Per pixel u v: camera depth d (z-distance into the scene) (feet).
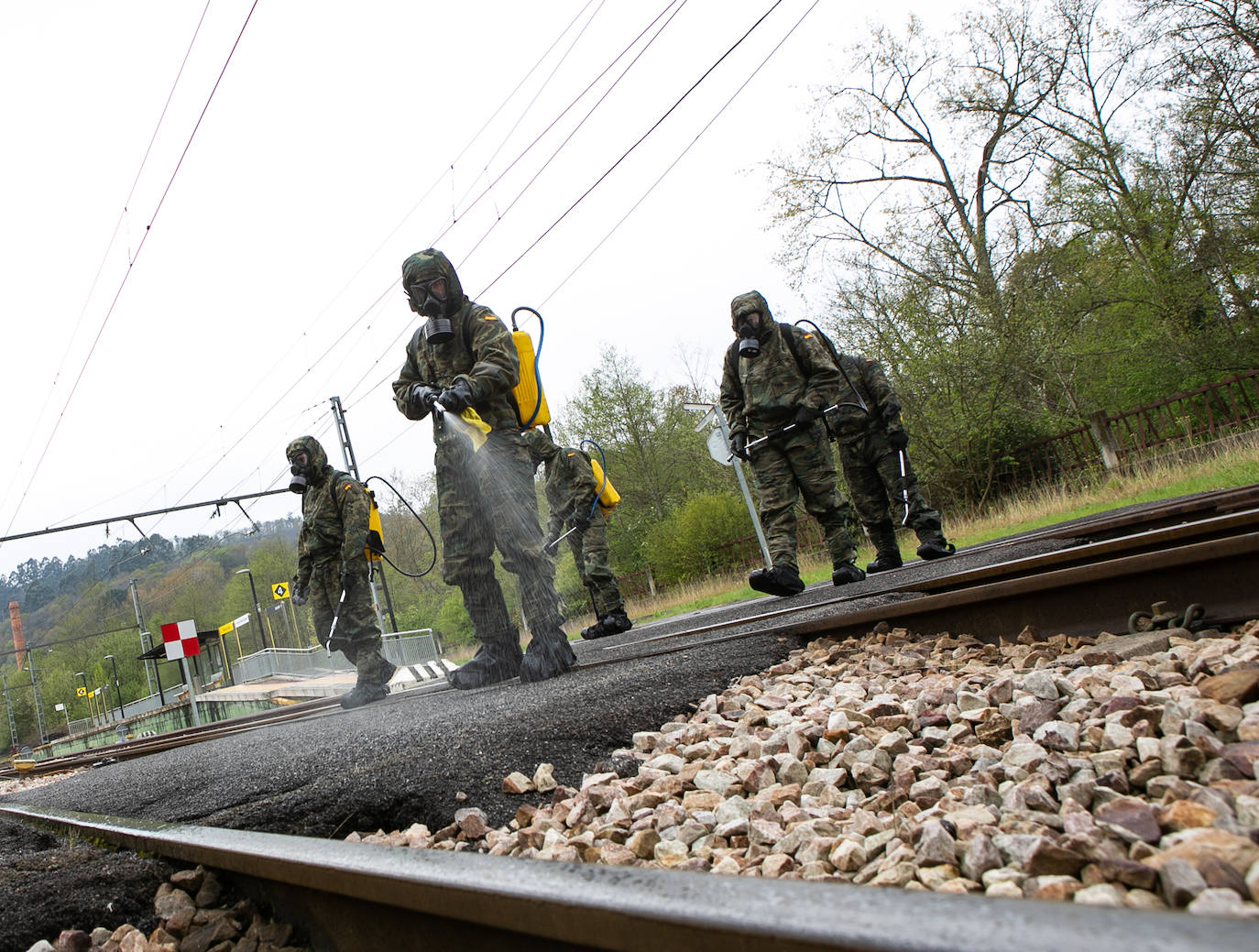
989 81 77.61
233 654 159.84
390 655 97.19
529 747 10.86
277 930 7.37
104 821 10.96
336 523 27.91
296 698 81.82
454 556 18.76
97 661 307.78
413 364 18.48
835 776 8.20
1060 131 77.25
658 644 22.13
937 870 5.57
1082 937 2.86
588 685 14.10
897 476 30.55
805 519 87.61
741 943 3.62
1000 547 27.96
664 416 132.36
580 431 133.59
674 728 11.43
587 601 123.34
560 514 32.40
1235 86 63.87
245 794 11.87
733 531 107.24
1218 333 68.49
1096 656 10.93
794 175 85.40
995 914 3.18
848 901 3.61
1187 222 69.67
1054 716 8.46
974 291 74.64
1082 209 75.15
